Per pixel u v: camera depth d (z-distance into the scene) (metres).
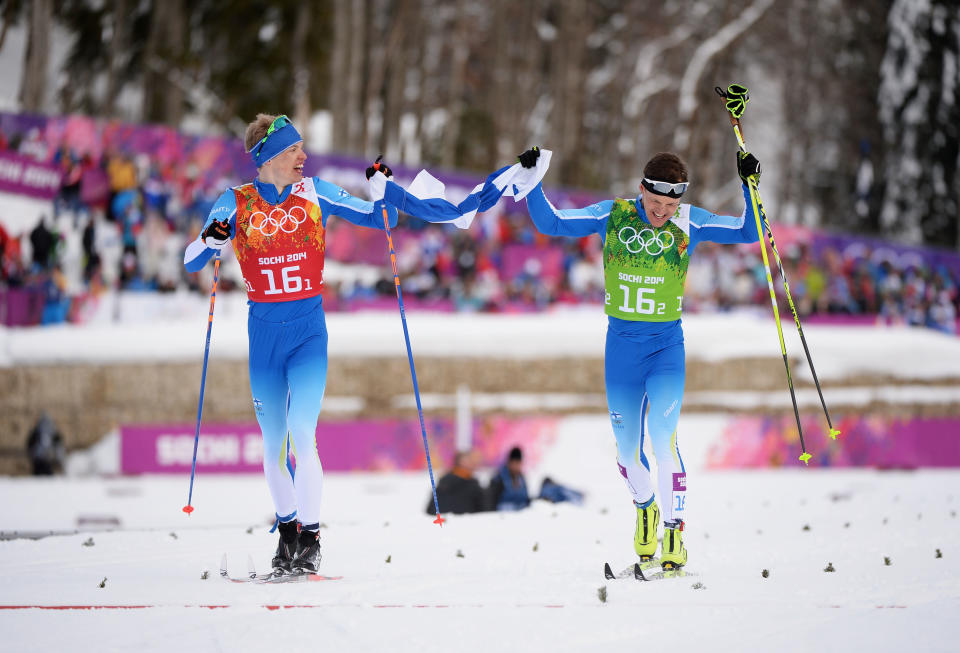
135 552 20.91
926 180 118.38
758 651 12.13
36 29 87.06
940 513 27.36
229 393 64.38
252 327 18.11
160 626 13.50
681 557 17.64
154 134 71.88
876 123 121.31
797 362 71.12
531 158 18.34
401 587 16.22
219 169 73.00
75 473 62.12
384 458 62.66
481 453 63.53
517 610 14.33
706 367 69.81
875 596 15.26
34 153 70.19
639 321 18.12
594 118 148.12
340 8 95.94
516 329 69.38
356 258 75.69
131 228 71.19
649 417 18.12
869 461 68.19
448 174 77.69
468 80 134.62
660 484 17.88
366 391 65.81
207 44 110.50
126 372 63.84
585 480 59.47
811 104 131.00
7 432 62.69
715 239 18.55
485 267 77.19
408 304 75.62
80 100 113.81
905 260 83.19
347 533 24.05
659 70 129.62
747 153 19.00
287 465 18.30
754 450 66.81
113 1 105.25
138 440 61.34
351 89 99.50
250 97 111.44
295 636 12.91
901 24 118.94
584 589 16.03
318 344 17.97
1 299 68.94
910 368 72.06
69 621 13.84
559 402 67.56
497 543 22.22
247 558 19.98
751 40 121.75
